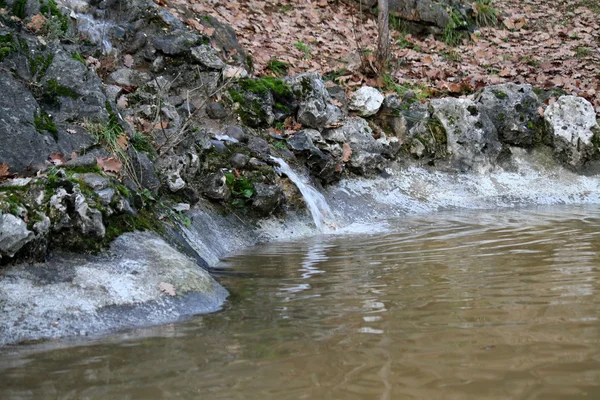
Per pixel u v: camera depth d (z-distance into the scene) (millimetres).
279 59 9148
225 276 4230
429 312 3143
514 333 2771
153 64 7219
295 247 5297
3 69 4844
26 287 3350
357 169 7355
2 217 3424
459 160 7945
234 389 2309
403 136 7953
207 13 9422
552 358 2475
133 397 2273
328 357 2584
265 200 5820
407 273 4059
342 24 11109
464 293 3480
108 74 6734
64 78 5129
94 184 3988
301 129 7340
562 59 11188
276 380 2373
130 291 3479
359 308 3283
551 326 2848
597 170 8305
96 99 5152
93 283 3480
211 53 7336
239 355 2660
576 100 8422
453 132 7984
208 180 5730
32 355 2766
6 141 4457
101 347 2854
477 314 3074
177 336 2979
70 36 6051
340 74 9109
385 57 9109
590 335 2711
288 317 3195
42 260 3578
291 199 6176
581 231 5418
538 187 7922
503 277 3822
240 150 6250
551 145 8406
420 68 10023
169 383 2389
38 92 4957
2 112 4570
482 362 2461
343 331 2908
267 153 6520
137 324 3232
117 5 7547
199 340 2896
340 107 7855
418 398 2174
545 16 13148
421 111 8117
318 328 2977
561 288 3500
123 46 7246
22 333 3033
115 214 4090
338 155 7168
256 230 5758
